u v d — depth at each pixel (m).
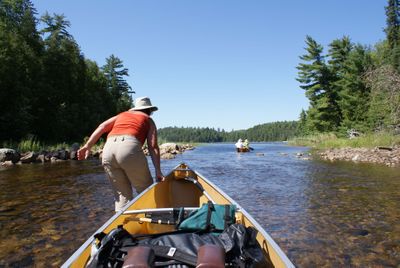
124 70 79.50
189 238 2.60
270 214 6.23
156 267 2.31
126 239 2.60
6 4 45.25
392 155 17.45
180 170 7.17
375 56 49.12
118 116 5.48
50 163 17.39
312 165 15.31
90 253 2.66
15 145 25.64
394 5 57.00
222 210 3.22
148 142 5.45
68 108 42.91
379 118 30.00
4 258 4.17
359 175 11.41
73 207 6.86
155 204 5.28
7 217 6.08
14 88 33.12
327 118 50.38
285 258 2.48
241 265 2.35
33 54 39.03
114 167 5.27
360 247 4.50
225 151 32.69
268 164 16.42
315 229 5.28
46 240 4.82
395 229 5.27
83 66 52.06
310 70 51.94
